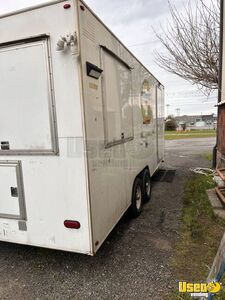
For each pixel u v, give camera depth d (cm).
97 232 238
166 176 706
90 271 260
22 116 231
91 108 225
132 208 385
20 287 237
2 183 251
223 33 655
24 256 295
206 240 316
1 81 232
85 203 223
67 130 218
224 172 525
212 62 762
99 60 244
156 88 586
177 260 274
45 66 214
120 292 226
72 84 210
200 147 1541
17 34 219
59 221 235
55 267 269
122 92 320
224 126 575
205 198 474
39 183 236
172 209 440
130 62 358
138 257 283
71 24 202
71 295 224
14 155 241
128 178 354
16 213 250
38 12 210
